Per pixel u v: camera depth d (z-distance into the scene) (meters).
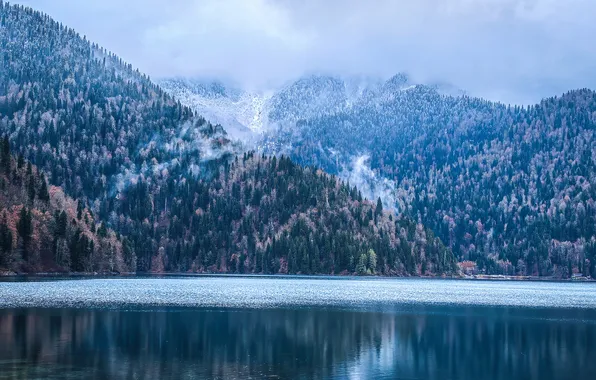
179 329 83.31
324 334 83.38
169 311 103.69
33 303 107.88
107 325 84.12
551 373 63.72
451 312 114.50
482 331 89.25
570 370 65.06
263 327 88.12
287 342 76.56
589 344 79.56
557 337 84.75
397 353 71.69
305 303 127.81
